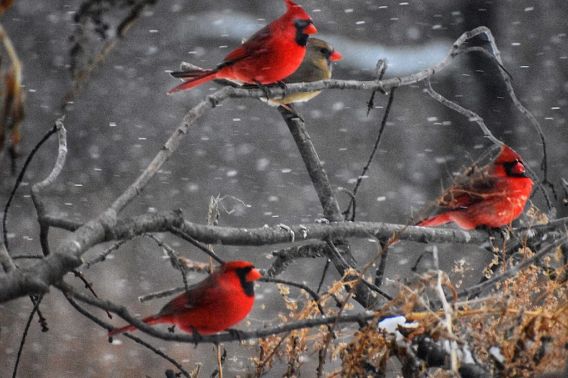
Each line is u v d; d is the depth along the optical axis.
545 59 19.17
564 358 4.80
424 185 19.59
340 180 19.52
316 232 6.35
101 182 19.75
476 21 20.06
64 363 14.12
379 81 6.99
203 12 22.25
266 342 5.61
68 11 21.77
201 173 19.95
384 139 20.19
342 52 20.78
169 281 16.72
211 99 5.55
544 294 5.48
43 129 20.48
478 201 7.50
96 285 16.33
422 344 4.98
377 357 5.21
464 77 19.92
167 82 21.62
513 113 19.23
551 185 7.73
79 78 3.94
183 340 4.57
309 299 6.05
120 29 3.92
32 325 15.25
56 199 18.95
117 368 13.93
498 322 4.96
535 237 6.93
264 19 22.36
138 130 20.92
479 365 4.86
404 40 21.09
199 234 5.50
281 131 20.89
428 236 7.00
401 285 4.99
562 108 18.95
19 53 21.28
